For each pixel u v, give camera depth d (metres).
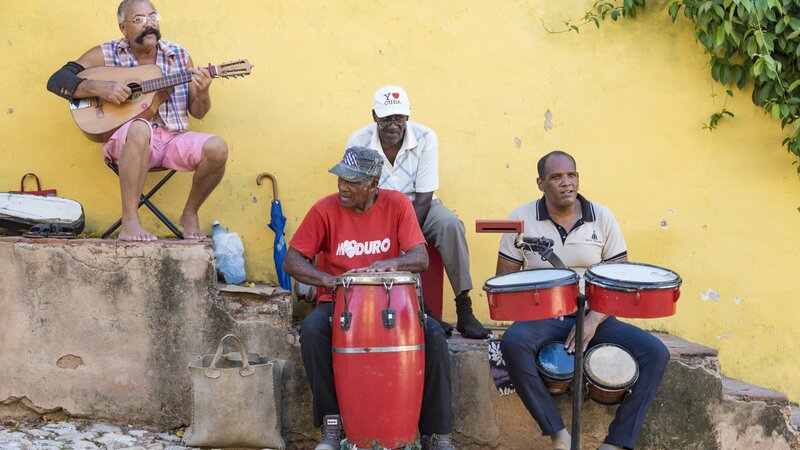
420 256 4.62
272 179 5.60
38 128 5.53
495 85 5.73
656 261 5.79
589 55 5.76
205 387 4.64
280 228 5.54
